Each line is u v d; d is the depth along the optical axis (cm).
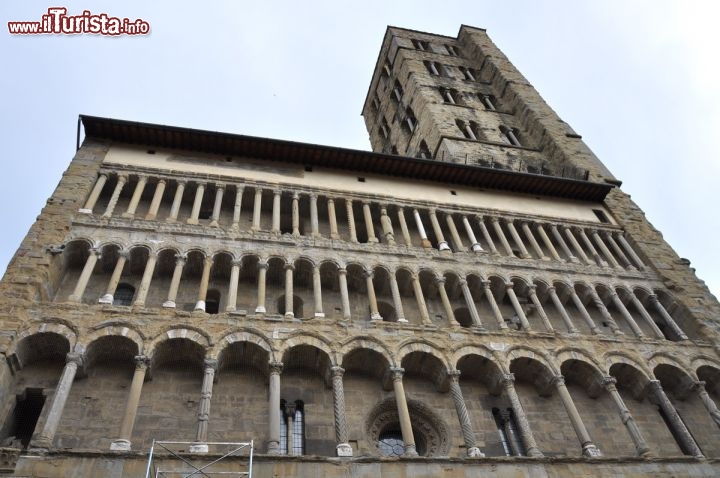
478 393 3088
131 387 2452
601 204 4741
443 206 4088
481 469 2494
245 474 2227
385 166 4181
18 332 2497
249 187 3703
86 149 3600
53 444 2377
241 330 2772
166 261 3177
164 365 2734
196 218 3378
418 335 3030
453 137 5488
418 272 3481
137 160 3659
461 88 6681
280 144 3909
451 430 2883
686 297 3878
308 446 2645
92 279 3044
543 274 3762
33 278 2706
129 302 3027
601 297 3850
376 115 7956
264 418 2675
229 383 2759
